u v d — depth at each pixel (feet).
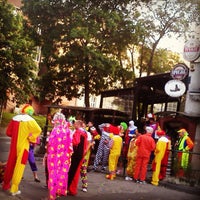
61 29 90.94
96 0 94.43
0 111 108.06
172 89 52.24
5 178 26.58
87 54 86.84
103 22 92.02
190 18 95.30
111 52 96.22
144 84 70.95
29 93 103.19
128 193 32.94
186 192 37.27
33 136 26.66
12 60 96.89
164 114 53.06
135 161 41.06
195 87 51.98
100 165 50.88
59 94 97.60
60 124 26.63
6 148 66.64
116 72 93.86
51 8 91.97
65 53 93.30
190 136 50.21
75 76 93.91
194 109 51.83
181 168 42.50
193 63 52.44
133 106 69.00
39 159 53.83
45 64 96.32
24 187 29.17
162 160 41.19
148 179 42.93
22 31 97.91
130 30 93.15
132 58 108.37
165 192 35.70
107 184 36.63
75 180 29.19
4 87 98.12
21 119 26.55
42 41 97.50
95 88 94.79
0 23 95.35
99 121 62.85
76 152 28.96
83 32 85.61
